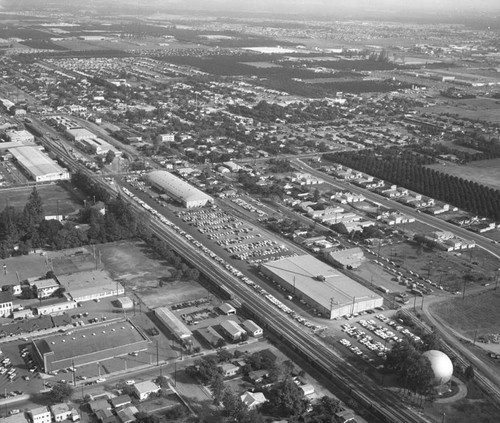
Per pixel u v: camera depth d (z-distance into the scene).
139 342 174.62
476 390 160.50
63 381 157.25
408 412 150.50
